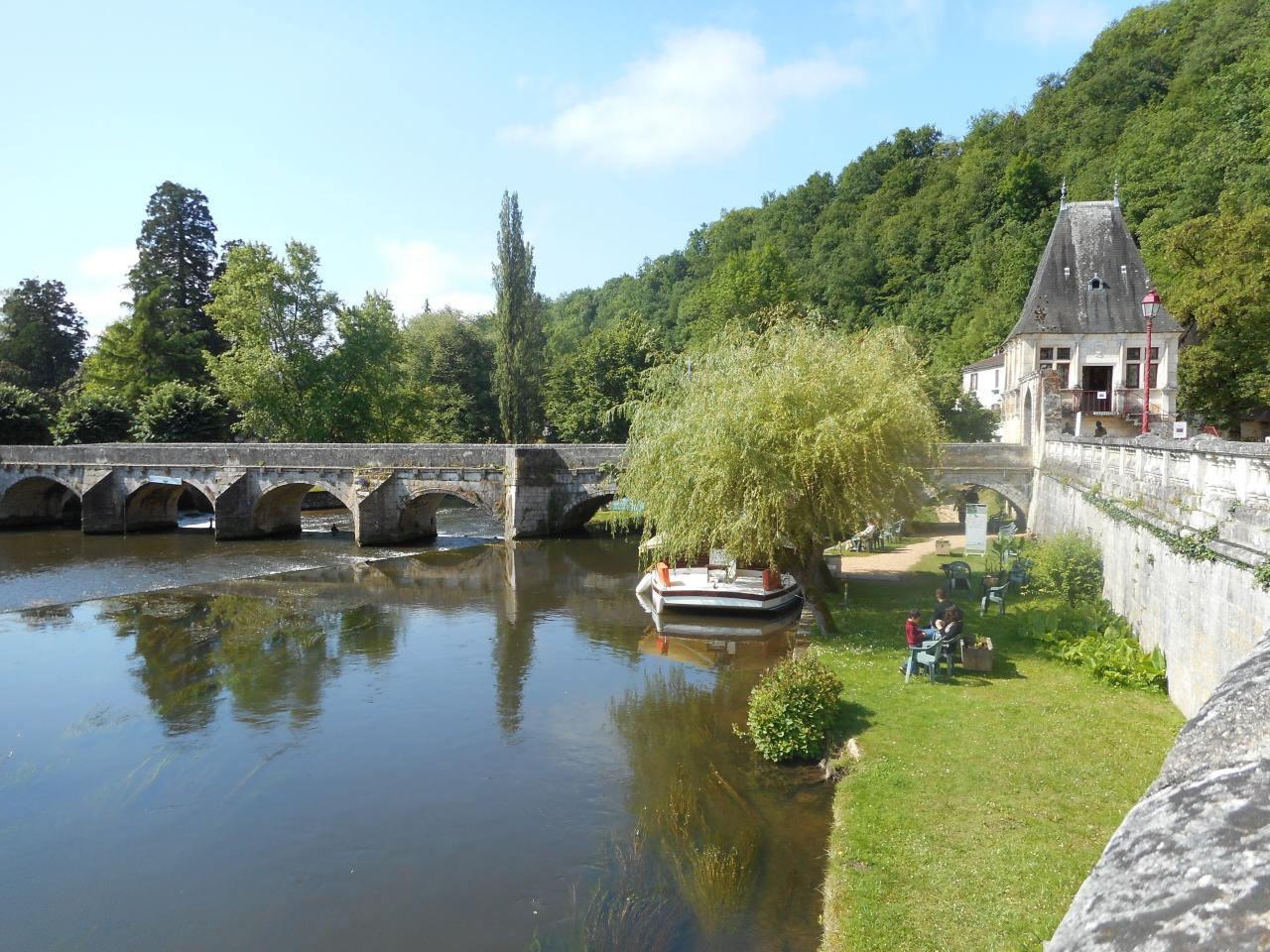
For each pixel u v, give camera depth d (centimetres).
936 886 746
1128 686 1232
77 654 1798
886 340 1838
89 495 3647
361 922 834
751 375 1692
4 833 1030
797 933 752
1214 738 169
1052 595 1720
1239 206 3528
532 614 2156
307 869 935
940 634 1330
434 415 6012
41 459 3872
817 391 1609
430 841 985
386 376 4806
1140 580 1348
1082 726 1082
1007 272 5712
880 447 1597
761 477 1560
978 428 3928
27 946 816
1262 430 3138
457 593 2441
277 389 4381
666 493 1706
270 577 2708
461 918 831
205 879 923
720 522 1608
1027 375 3075
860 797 923
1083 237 3200
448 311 7938
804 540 1653
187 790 1135
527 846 965
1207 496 1034
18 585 2561
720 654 1748
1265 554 840
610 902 832
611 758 1202
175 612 2198
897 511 1730
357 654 1778
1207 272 2933
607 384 4988
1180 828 142
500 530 3900
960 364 5506
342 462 3450
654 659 1709
